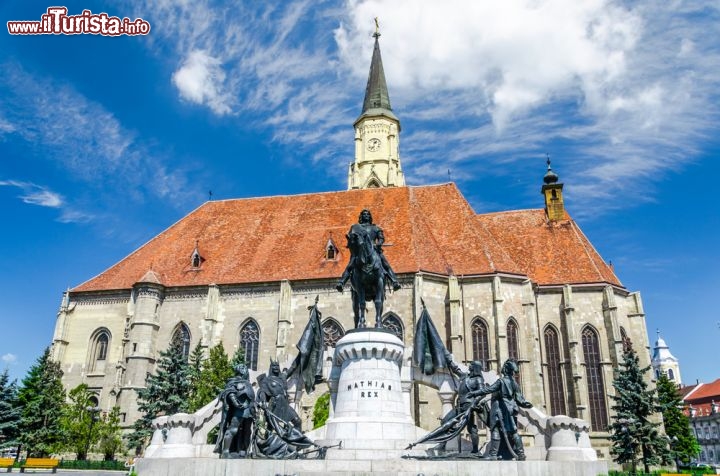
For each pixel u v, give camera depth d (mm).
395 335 22547
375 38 92625
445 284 50594
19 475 36281
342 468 16562
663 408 49625
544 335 53531
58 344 53625
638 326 53969
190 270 56094
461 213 57969
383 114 83562
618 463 43875
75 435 45719
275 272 53938
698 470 42594
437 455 19172
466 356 48344
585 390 50219
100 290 55125
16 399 47594
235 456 17953
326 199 62812
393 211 58281
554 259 57188
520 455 18375
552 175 63562
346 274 23391
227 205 65375
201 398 43375
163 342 52812
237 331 52094
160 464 17359
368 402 21188
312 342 26203
